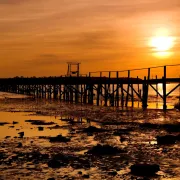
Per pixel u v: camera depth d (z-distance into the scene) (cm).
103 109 4766
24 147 2114
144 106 5091
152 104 5888
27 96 9062
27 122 3338
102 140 2344
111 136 2505
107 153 1944
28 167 1656
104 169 1622
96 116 3816
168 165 1688
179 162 1742
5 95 9488
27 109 4875
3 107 5228
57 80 7819
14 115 4044
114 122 3275
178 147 2097
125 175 1523
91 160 1792
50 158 1831
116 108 4941
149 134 2578
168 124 3039
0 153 1944
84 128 2909
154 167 1577
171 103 6200
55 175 1529
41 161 1767
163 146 2131
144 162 1744
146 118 3575
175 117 3644
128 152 1969
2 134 2609
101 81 5944
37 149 2056
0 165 1692
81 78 7169
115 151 1978
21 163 1728
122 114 4006
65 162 1750
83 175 1519
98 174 1540
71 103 6325
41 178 1490
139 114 3984
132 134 2581
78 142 2275
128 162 1750
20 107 5241
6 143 2234
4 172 1576
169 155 1892
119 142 2275
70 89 7225
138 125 3052
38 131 2756
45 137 2462
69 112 4344
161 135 2520
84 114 4062
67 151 2005
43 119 3609
